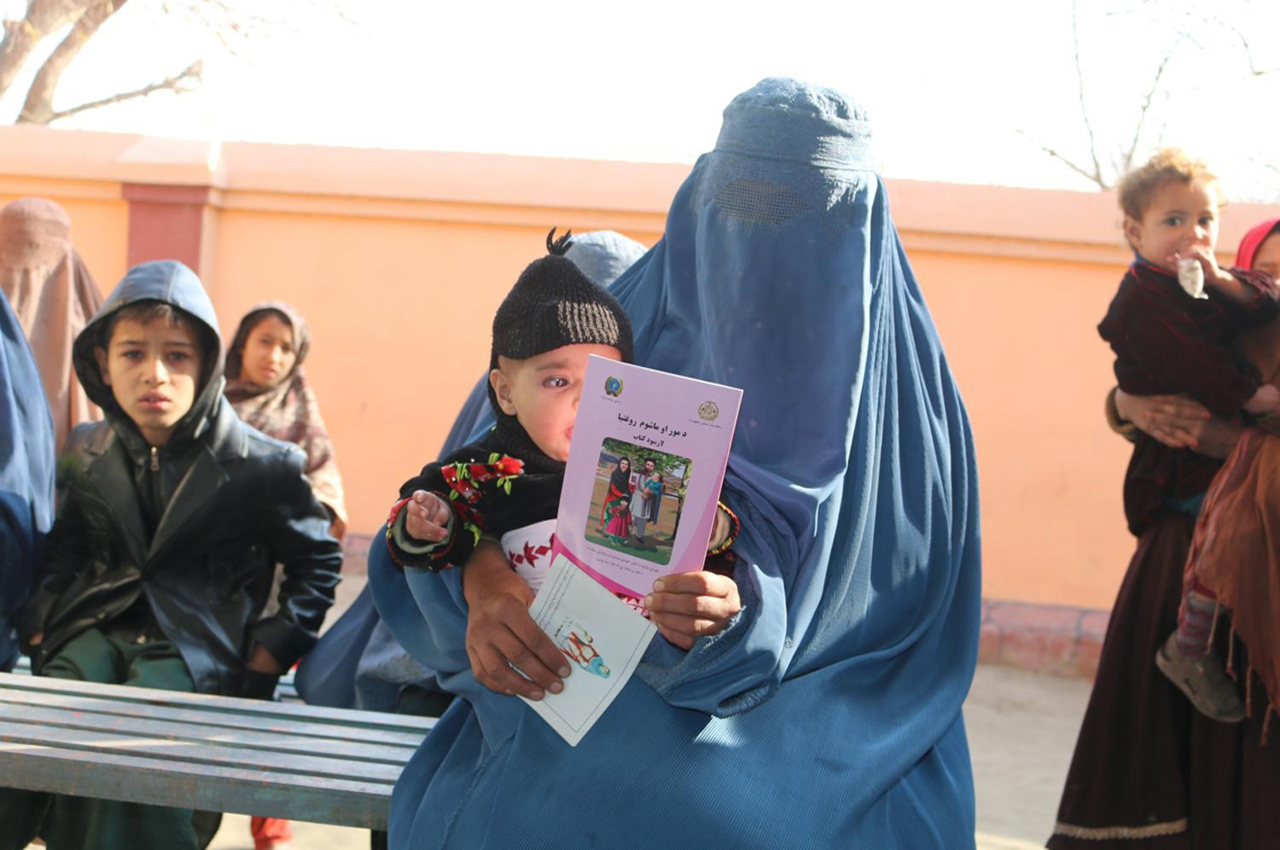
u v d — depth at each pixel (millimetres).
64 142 7484
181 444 2768
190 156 7414
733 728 1776
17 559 2789
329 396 7457
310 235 7469
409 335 7387
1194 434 2938
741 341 2031
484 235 7309
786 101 2059
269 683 2826
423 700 2592
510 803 1747
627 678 1705
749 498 1902
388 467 7395
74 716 2318
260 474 2820
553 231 1942
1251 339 2980
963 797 1977
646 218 7094
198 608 2768
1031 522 6660
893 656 2020
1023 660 6148
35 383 2982
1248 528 2697
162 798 2092
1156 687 2877
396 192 7320
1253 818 2738
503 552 1837
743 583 1775
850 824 1757
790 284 2027
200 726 2303
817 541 1874
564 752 1752
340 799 2041
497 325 1880
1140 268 3055
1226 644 2795
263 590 2922
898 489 2031
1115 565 6590
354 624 2859
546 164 7203
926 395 2137
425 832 1833
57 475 2930
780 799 1733
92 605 2773
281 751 2199
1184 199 2969
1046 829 3809
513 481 1818
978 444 6715
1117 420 3154
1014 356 6691
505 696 1854
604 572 1679
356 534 7199
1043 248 6621
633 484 1654
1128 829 2873
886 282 2090
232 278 7543
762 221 2037
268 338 4105
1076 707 5504
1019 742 4891
